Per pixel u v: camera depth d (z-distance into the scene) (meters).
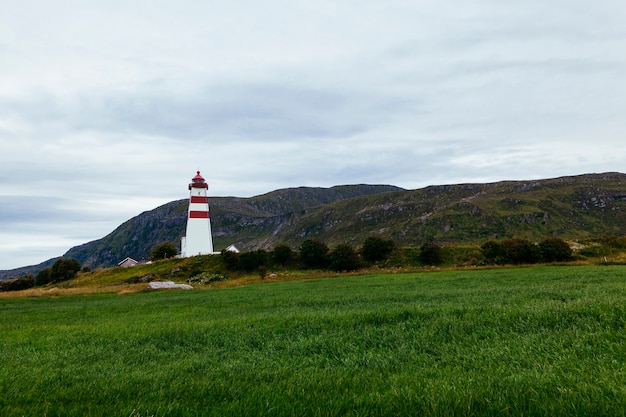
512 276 35.88
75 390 6.47
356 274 65.44
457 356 7.86
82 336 13.46
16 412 5.32
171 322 16.11
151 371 7.84
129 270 105.69
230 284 61.78
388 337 9.91
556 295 15.82
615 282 22.09
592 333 8.17
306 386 6.09
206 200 109.50
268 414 4.90
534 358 7.16
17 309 30.00
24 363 9.35
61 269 119.69
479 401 4.91
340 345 9.48
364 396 5.30
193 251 106.44
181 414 5.07
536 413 4.51
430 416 4.56
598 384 5.38
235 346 10.43
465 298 17.70
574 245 83.50
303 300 23.22
